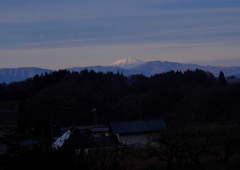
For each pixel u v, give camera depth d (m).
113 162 9.42
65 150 8.52
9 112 43.72
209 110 57.28
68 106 60.22
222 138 15.73
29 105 58.72
